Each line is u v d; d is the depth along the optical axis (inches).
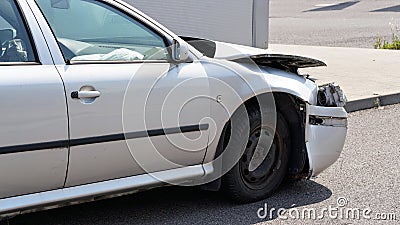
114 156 152.0
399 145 250.5
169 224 168.4
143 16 165.0
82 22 155.0
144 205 182.7
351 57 489.4
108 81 149.0
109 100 148.6
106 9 160.1
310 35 741.3
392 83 372.8
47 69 142.5
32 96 137.6
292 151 191.8
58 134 141.7
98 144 148.2
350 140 257.8
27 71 139.6
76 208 178.4
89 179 150.9
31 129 137.9
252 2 445.7
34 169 140.4
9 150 135.4
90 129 146.4
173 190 195.6
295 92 183.6
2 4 146.7
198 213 176.6
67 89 142.5
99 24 158.2
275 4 1296.8
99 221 169.3
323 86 197.9
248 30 446.9
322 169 193.6
